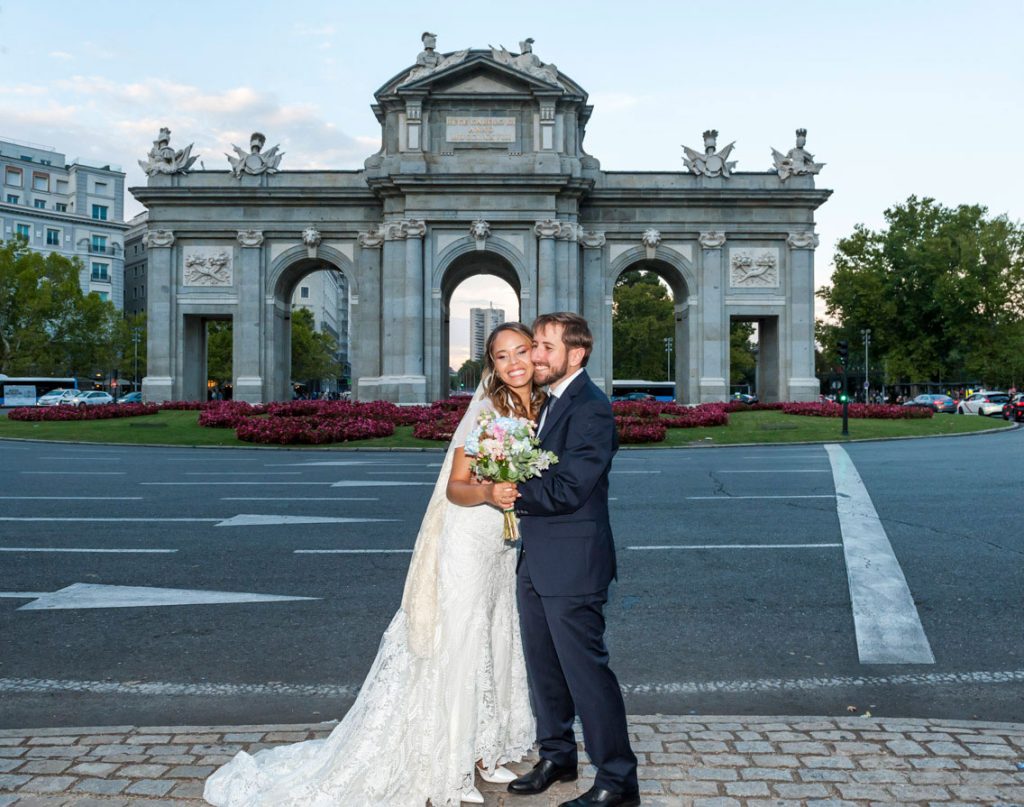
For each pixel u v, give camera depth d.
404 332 48.28
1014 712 6.22
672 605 8.96
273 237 51.50
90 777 4.71
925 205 84.81
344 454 29.44
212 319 54.91
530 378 4.89
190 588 9.71
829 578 10.01
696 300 51.38
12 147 119.06
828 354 87.88
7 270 87.94
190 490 18.28
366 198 50.88
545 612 4.57
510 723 5.03
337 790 4.43
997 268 79.69
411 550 11.65
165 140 51.88
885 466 22.30
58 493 17.84
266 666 7.23
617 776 4.40
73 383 89.25
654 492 17.38
